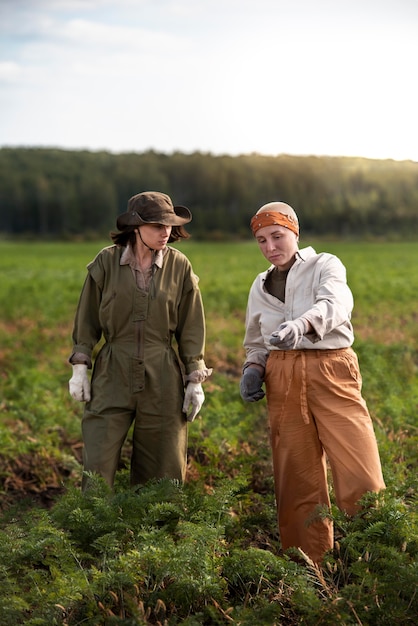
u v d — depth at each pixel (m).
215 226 95.06
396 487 4.36
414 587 3.20
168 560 3.38
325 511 3.63
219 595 3.38
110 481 4.28
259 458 5.45
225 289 22.14
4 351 12.25
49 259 52.53
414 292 21.06
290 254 3.80
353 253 47.41
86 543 3.81
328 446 3.69
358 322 14.63
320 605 3.12
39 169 127.31
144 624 3.06
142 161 117.25
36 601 3.35
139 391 4.25
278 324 3.83
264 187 89.19
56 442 6.45
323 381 3.68
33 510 4.03
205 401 6.98
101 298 4.32
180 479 4.38
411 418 6.12
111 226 118.25
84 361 4.34
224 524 3.93
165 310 4.27
